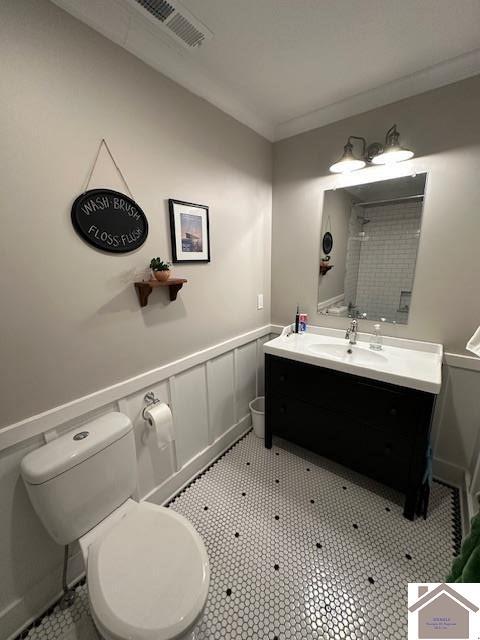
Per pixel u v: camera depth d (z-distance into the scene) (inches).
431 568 49.6
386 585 47.1
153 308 56.2
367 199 69.9
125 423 46.9
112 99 45.0
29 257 38.6
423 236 63.9
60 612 44.9
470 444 65.6
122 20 42.8
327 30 46.9
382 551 52.6
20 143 36.3
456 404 65.7
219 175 66.7
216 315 72.3
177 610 31.4
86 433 43.9
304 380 68.2
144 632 29.5
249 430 91.2
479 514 32.3
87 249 44.7
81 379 46.4
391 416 57.3
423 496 58.5
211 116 62.7
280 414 74.9
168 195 55.8
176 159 56.4
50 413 42.7
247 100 67.1
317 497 64.7
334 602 44.9
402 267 67.9
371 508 61.6
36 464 37.9
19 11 34.7
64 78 39.4
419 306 67.0
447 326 64.4
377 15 44.2
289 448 81.6
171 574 35.0
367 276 73.0
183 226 59.2
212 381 74.0
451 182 59.1
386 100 63.0
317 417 68.5
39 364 41.2
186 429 68.2
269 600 45.4
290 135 78.7
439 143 59.1
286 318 91.4
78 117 41.4
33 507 40.2
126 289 50.9
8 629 41.8
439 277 63.5
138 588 33.4
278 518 59.6
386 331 72.5
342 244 75.7
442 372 66.1
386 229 68.6
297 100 67.2
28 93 36.4
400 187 65.1
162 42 48.2
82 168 42.6
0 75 34.0
